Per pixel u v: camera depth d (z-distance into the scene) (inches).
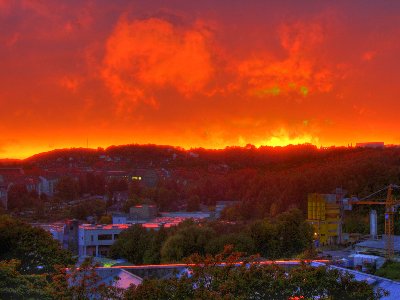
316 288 1894.7
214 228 5236.2
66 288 2006.6
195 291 1863.9
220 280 1909.4
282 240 4586.6
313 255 3762.3
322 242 5462.6
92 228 6230.3
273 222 4931.1
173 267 2864.2
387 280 2333.9
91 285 2068.2
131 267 2839.6
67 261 3085.6
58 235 6240.2
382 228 5570.9
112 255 5187.0
